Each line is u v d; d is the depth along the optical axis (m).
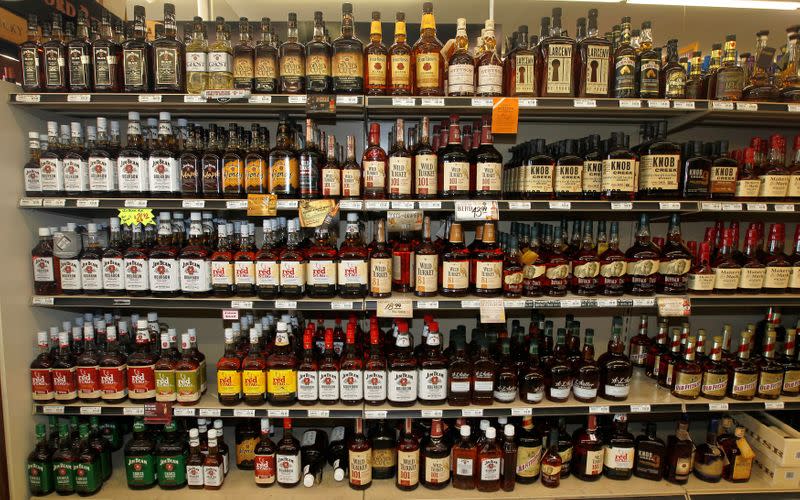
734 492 2.28
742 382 2.37
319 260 2.22
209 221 2.48
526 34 2.21
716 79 2.30
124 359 2.37
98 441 2.32
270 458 2.27
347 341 2.28
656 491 2.27
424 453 2.26
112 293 2.30
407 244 2.40
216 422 2.31
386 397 2.31
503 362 2.30
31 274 2.33
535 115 2.60
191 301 2.22
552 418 2.41
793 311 2.96
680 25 3.16
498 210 2.14
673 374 2.45
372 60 2.15
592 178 2.25
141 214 2.22
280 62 2.17
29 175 2.27
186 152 2.24
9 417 2.19
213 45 2.16
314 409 2.22
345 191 2.20
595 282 2.32
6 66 2.29
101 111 2.51
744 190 2.32
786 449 2.27
